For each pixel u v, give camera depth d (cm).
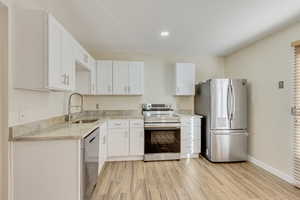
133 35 299
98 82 375
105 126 326
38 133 179
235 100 340
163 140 354
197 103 412
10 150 159
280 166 276
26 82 161
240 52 384
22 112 171
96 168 242
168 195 225
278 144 279
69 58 214
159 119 355
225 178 274
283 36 271
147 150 348
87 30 276
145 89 420
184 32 286
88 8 207
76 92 337
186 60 432
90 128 210
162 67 425
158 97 423
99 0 190
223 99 340
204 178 274
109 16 228
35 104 194
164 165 328
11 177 160
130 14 224
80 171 169
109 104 409
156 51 398
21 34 161
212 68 439
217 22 248
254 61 338
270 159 296
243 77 373
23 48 161
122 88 383
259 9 211
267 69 303
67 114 293
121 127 347
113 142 345
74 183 167
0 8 152
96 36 303
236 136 342
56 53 178
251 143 344
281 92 274
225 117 341
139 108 416
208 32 285
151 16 229
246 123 345
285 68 267
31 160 163
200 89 393
